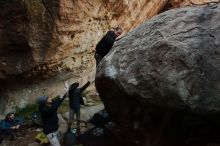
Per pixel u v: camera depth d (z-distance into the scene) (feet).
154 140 27.02
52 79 40.09
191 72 23.76
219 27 24.71
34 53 36.45
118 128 31.14
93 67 43.09
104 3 39.81
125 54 26.78
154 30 26.66
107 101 28.45
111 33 34.40
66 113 38.14
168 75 24.30
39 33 35.83
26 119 37.96
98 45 34.71
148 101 25.36
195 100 23.48
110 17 41.98
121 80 26.11
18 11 34.63
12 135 35.01
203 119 25.54
